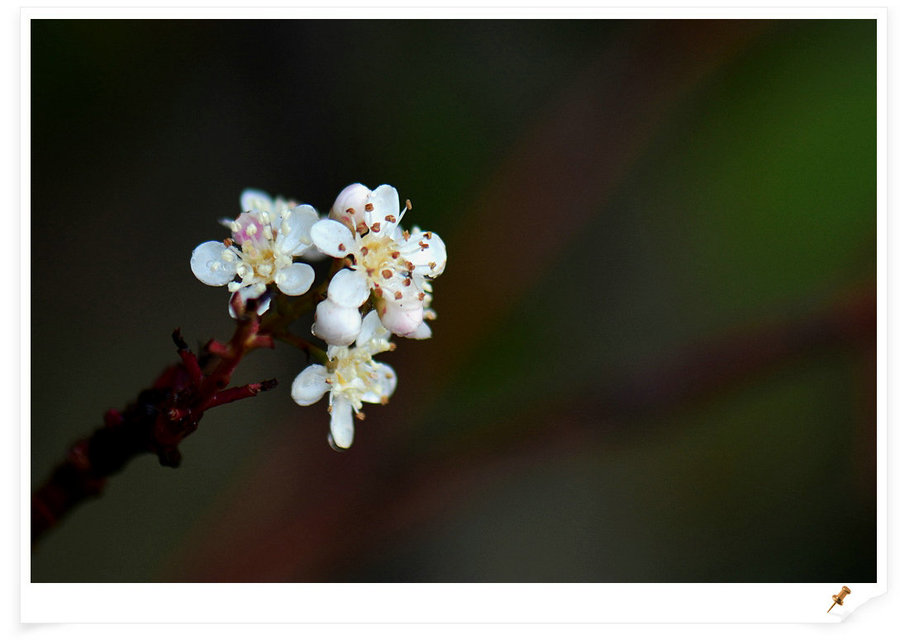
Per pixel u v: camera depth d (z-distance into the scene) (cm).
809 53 30
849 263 30
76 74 27
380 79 30
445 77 30
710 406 29
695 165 31
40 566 25
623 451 29
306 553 26
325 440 28
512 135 30
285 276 21
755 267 30
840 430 29
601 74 31
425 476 28
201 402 21
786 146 30
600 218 31
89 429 26
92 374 26
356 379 21
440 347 29
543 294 30
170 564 26
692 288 30
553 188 30
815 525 28
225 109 29
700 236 30
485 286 30
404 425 29
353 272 21
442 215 30
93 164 27
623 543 28
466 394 29
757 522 28
